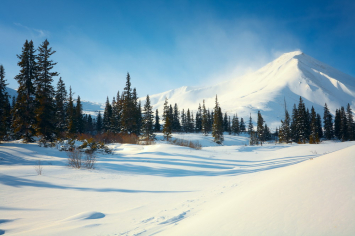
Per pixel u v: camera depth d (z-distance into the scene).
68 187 7.32
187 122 83.12
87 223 3.62
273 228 1.75
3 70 23.25
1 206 5.16
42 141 20.95
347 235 1.25
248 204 2.69
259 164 14.15
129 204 5.21
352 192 1.82
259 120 62.59
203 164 14.42
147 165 13.18
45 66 25.56
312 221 1.62
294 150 23.28
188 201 4.90
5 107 23.41
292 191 2.47
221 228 2.15
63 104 39.28
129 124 43.47
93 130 71.88
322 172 2.69
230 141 60.19
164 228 3.00
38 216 4.38
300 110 48.56
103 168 11.56
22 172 9.49
